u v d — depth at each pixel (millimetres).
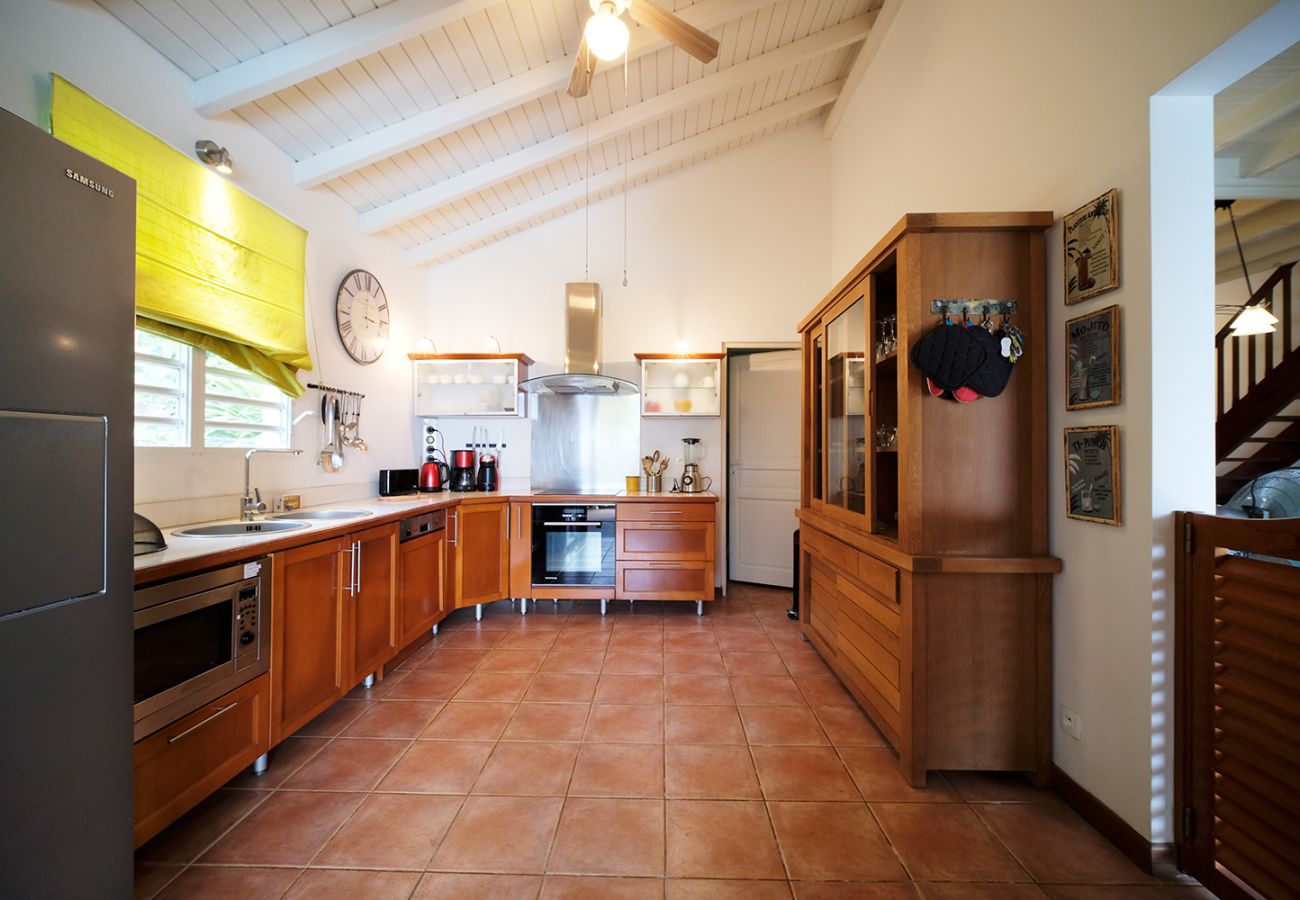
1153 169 1369
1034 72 1826
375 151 2770
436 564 3125
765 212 4238
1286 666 1139
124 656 1129
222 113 2324
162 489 2059
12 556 908
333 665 2146
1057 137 1714
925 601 1756
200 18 1950
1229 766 1256
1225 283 3752
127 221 1138
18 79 1576
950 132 2387
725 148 4191
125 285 1131
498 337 4203
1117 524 1473
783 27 3051
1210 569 1294
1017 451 1777
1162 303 1371
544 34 2537
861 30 3211
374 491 3506
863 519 2203
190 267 2076
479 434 4188
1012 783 1785
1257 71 1928
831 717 2232
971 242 1781
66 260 1007
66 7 1703
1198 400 1372
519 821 1587
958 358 1701
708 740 2047
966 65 2258
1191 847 1340
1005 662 1757
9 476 905
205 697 1535
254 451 2473
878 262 2021
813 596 2902
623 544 3648
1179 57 1278
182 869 1388
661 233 4242
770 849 1477
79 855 1032
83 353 1039
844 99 3764
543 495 3641
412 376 3980
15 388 915
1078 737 1634
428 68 2510
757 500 4559
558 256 4230
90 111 1720
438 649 3000
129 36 1916
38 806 954
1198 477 1366
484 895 1312
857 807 1657
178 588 1443
